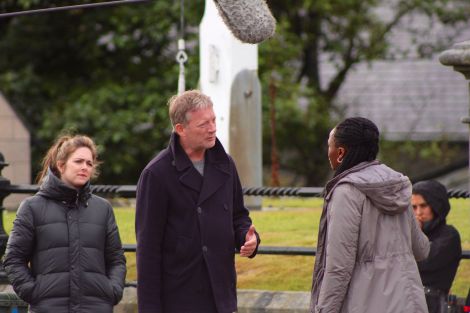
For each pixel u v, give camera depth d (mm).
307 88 43188
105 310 13195
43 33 46719
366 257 11844
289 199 27516
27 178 36344
